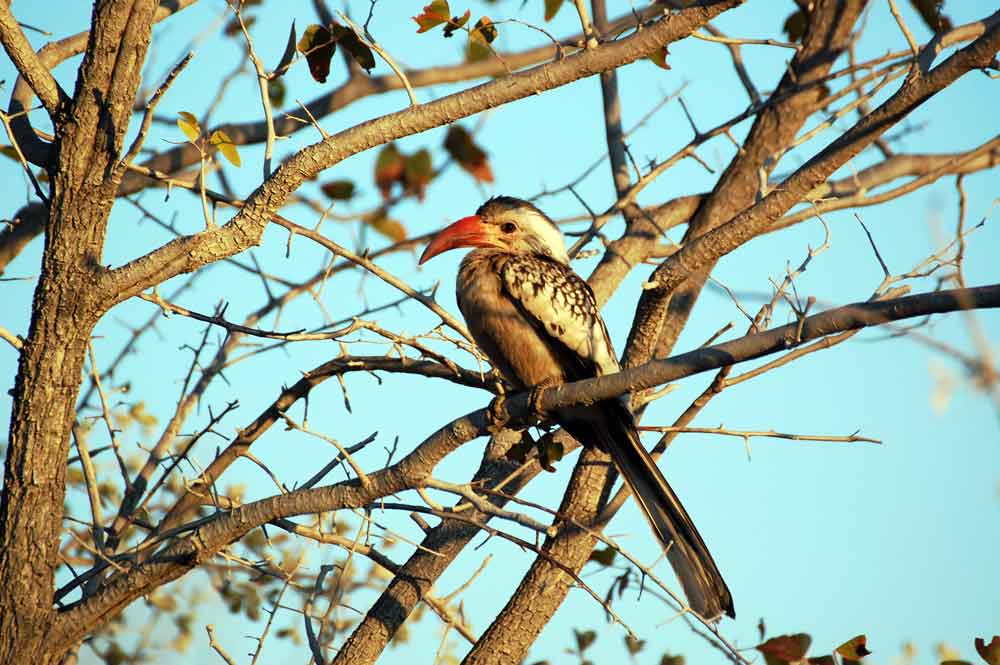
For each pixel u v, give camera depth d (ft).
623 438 31.68
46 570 27.55
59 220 27.07
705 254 30.89
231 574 36.88
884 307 22.47
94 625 28.07
